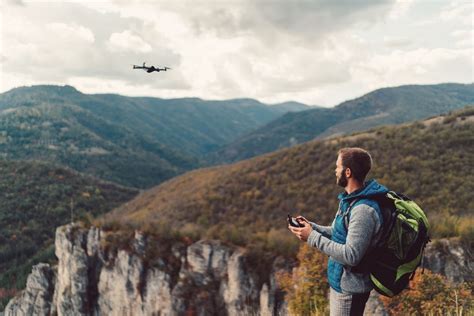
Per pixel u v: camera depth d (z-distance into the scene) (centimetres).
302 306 1413
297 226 361
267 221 5300
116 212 9750
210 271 3934
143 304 4225
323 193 5466
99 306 4856
